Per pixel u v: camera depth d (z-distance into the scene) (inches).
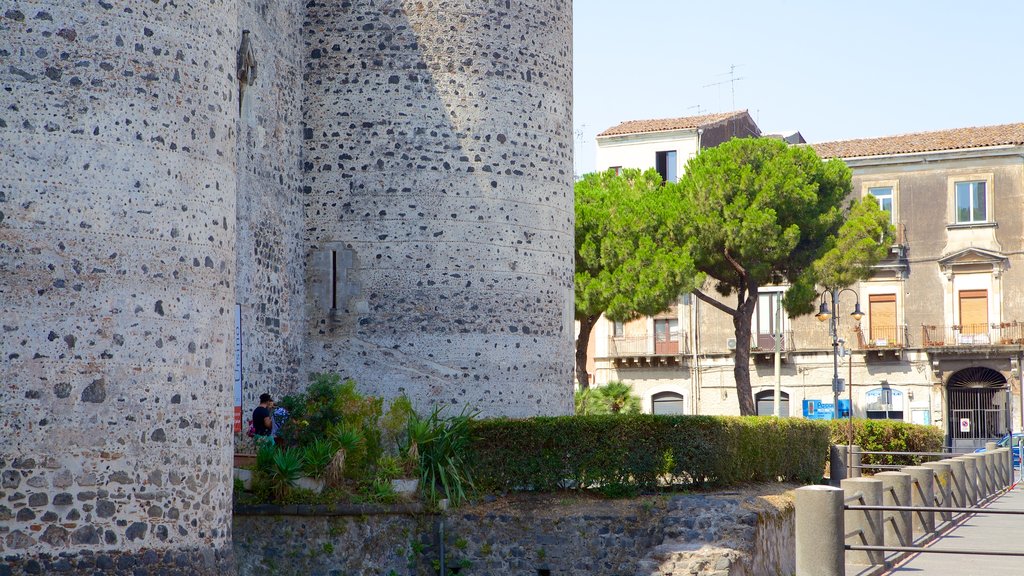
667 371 2277.3
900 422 1332.4
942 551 518.0
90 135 547.5
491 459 773.3
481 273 849.5
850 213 1673.2
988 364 2100.1
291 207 838.5
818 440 998.4
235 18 633.0
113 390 545.3
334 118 856.3
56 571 526.0
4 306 524.7
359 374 839.7
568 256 909.8
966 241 2130.9
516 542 729.0
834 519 517.0
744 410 1517.0
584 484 769.6
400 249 843.4
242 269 765.9
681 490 786.2
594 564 721.0
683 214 1505.9
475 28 861.8
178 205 575.5
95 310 543.2
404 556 726.5
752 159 1529.3
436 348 839.1
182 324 573.0
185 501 569.3
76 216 541.6
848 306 2192.4
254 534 702.5
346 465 731.4
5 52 534.0
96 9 552.7
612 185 1611.7
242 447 759.1
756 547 681.0
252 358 777.6
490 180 857.5
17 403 524.1
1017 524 878.4
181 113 580.1
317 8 866.1
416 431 761.0
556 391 885.8
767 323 2222.0
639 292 1459.2
